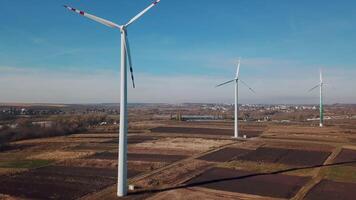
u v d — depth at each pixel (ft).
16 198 138.10
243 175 179.73
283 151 264.72
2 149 274.98
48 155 243.81
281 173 185.68
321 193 146.72
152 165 204.64
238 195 142.72
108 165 204.85
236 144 301.43
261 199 137.39
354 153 259.60
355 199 138.51
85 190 150.10
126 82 143.43
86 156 237.25
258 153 253.65
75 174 180.65
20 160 223.51
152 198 138.10
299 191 149.38
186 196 140.97
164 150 264.72
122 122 142.31
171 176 175.94
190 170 191.31
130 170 190.49
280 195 143.13
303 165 209.77
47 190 149.69
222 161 220.02
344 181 168.86
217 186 156.76
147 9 140.36
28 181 165.27
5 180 167.53
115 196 141.38
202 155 242.99
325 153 257.75
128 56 143.64
